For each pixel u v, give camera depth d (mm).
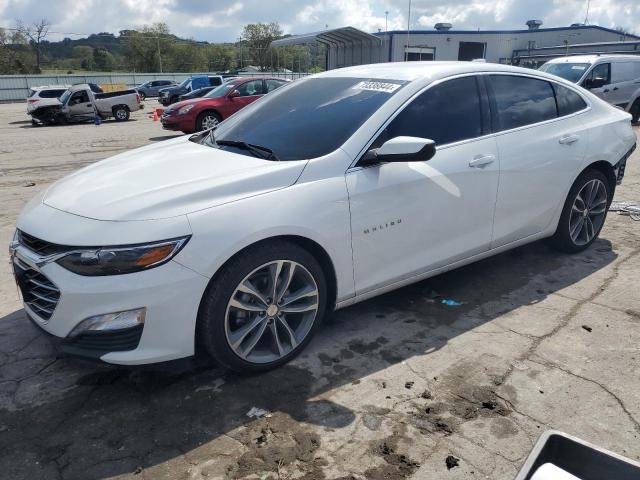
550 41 32062
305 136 3275
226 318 2715
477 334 3348
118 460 2359
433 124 3428
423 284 4105
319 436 2479
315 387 2846
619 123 4582
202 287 2586
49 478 2266
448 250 3559
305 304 3041
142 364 2561
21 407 2723
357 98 3457
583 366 2979
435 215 3393
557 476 1179
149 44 90688
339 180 2992
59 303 2520
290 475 2256
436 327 3449
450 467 2279
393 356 3123
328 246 2961
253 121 3748
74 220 2635
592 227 4629
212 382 2902
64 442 2473
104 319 2480
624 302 3729
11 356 3186
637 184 7195
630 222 5520
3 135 17281
